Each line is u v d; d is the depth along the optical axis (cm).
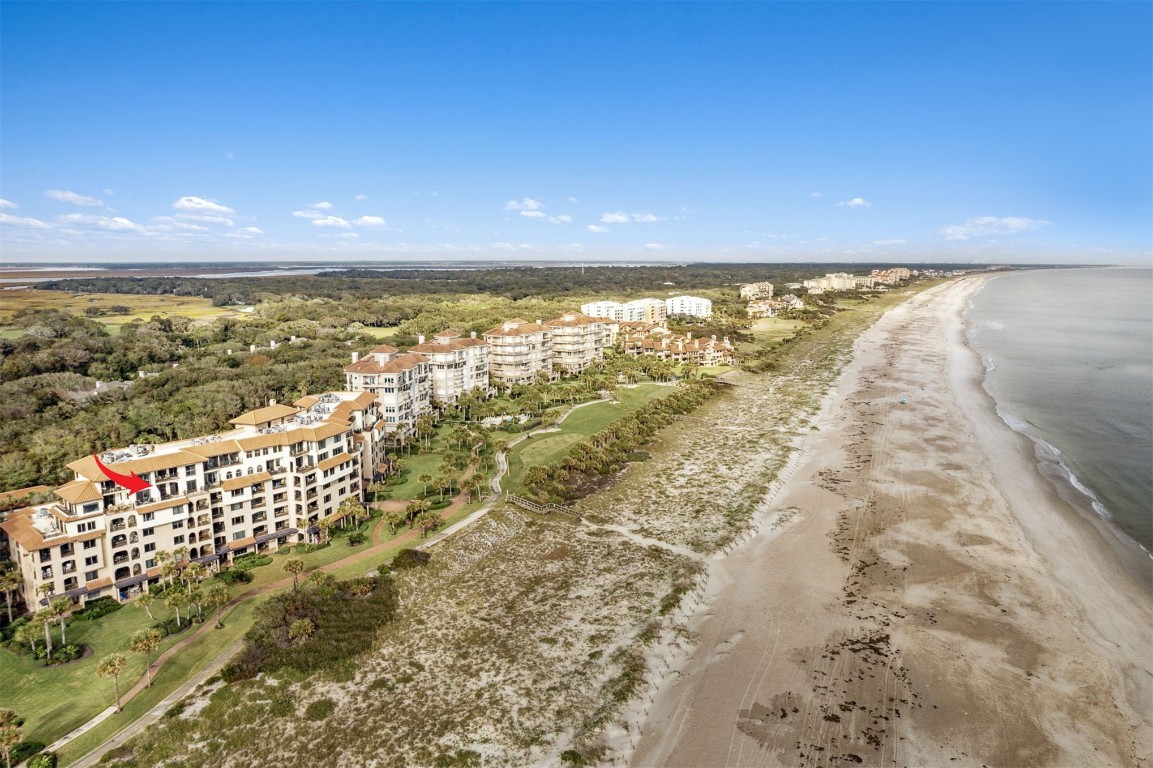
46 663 6122
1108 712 5369
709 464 11669
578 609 7025
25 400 13225
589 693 5684
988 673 5856
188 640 6575
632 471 11425
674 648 6319
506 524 9225
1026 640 6334
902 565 7825
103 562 7262
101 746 5134
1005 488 10144
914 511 9350
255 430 9131
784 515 9356
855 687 5697
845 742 5059
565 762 4891
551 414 14700
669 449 12662
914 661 6038
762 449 12400
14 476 10025
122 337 19662
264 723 5328
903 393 16775
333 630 6544
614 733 5200
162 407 13762
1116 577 7506
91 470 7406
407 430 13500
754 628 6625
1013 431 13288
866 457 11725
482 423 14775
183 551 7725
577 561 8131
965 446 12275
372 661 6169
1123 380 18350
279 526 8819
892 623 6650
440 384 16262
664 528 9056
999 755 4916
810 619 6762
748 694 5631
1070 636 6400
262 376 16250
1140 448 12050
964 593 7194
